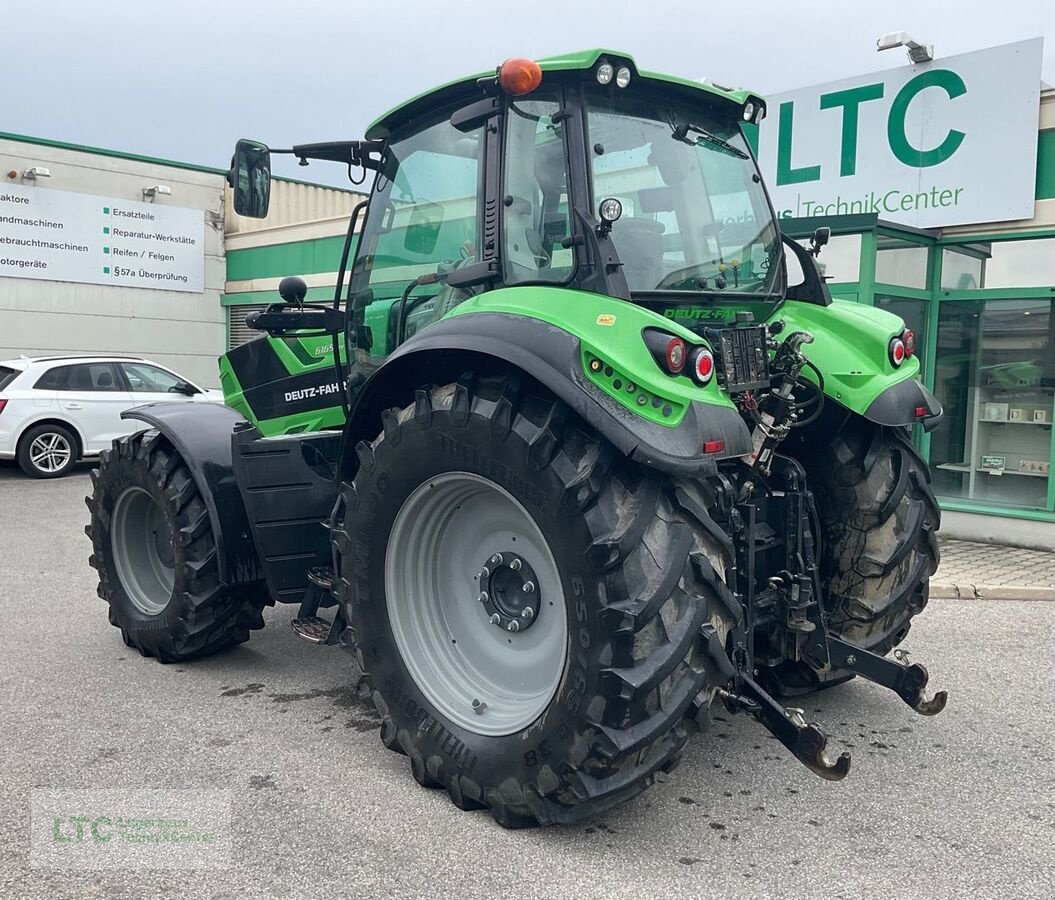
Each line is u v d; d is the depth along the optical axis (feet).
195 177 55.11
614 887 8.34
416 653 10.50
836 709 12.74
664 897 8.18
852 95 25.75
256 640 15.93
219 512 13.50
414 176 11.76
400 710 10.42
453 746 9.81
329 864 8.70
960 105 23.95
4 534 25.94
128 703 12.88
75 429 38.32
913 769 10.87
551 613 9.72
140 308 53.62
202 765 10.87
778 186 27.55
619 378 8.51
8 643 15.71
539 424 8.82
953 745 11.56
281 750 11.32
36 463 37.45
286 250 52.01
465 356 9.62
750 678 9.55
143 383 40.24
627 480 8.74
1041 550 23.97
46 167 49.70
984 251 25.43
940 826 9.52
